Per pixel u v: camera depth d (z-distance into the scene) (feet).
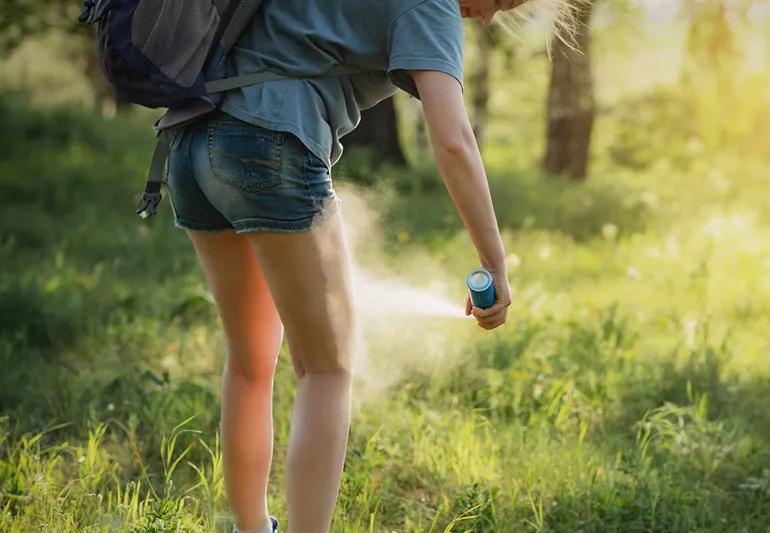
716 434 14.05
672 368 17.07
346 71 8.62
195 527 10.55
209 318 19.98
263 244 8.63
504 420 14.88
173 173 9.00
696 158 68.69
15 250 26.43
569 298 22.58
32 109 48.80
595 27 55.83
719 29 40.24
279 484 12.41
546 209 38.58
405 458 13.12
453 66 8.29
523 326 19.03
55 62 75.31
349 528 10.78
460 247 29.09
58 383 15.52
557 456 13.05
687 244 30.81
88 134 46.34
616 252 29.76
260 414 10.01
